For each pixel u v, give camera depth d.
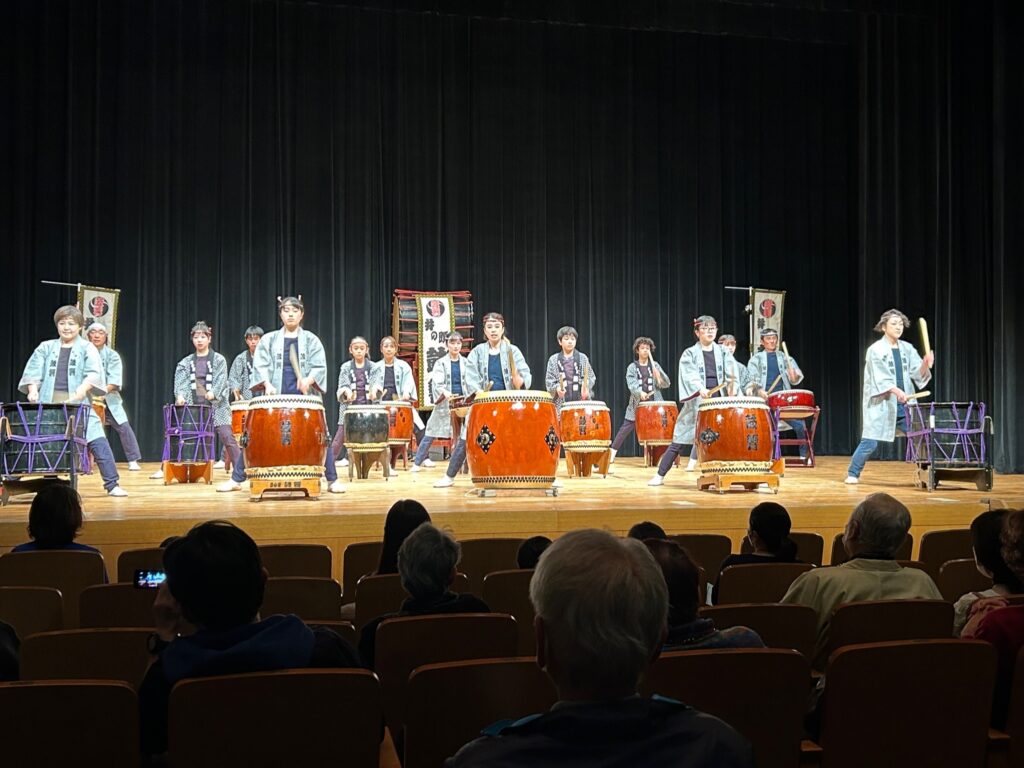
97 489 6.86
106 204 10.62
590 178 11.84
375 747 1.69
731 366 8.23
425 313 10.96
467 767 1.13
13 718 1.60
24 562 3.41
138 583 2.91
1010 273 9.15
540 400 6.06
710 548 4.11
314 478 5.95
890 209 11.22
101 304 10.09
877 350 7.23
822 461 10.87
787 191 12.30
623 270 11.87
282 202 11.03
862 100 11.49
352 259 11.18
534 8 10.76
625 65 11.98
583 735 1.13
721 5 11.40
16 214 10.32
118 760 1.64
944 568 3.41
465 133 11.55
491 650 2.25
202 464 7.73
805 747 2.02
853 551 2.89
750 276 12.17
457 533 5.24
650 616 1.20
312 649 1.80
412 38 11.44
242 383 9.05
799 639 2.47
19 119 10.38
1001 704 2.12
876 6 10.20
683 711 1.20
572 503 5.68
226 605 1.77
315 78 11.16
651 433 9.48
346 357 11.12
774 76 12.30
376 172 11.27
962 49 10.16
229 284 10.89
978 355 10.09
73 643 2.15
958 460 6.47
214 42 10.95
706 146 12.11
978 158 10.04
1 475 5.68
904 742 1.94
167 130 10.78
